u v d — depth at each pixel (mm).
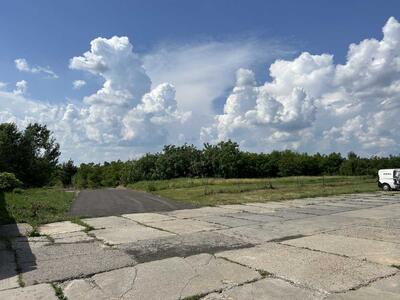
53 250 9406
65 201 23078
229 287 6328
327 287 6227
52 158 62375
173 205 21125
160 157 75062
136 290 6289
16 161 54219
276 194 26781
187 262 8039
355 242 9781
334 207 18797
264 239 10492
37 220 14422
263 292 6055
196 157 75062
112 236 11289
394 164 70250
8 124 55062
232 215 16219
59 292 6262
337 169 80188
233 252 8906
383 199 23062
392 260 7867
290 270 7234
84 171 92562
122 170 84125
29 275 7219
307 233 11328
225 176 73375
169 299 5844
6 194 22984
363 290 6051
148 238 10906
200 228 12656
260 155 78188
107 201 24422
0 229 12492
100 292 6230
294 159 78938
